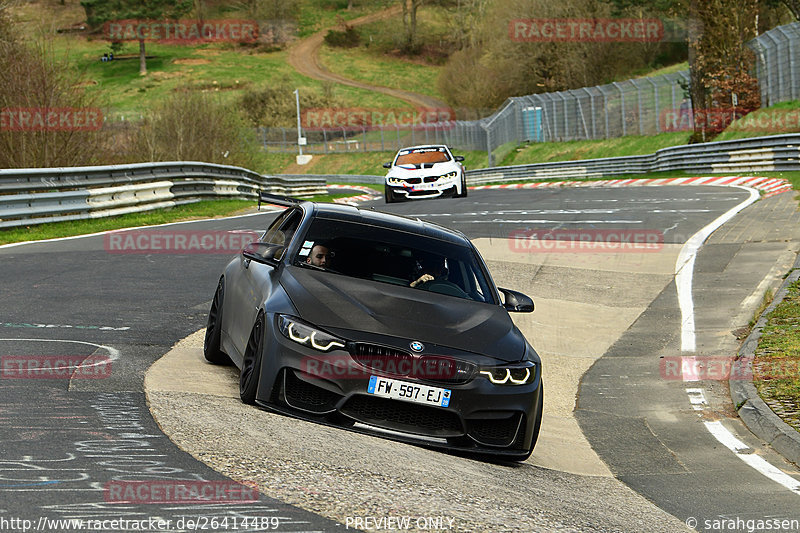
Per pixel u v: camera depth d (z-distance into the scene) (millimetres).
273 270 15867
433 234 17656
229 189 72688
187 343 19781
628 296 31484
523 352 14711
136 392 14359
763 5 142250
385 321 14172
